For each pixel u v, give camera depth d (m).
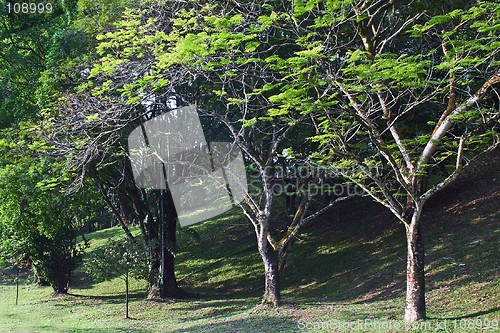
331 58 9.43
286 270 20.41
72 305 19.36
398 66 7.59
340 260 19.47
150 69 11.73
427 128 13.14
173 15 12.05
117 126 12.52
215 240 26.55
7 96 16.44
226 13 10.95
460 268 14.02
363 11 9.35
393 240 19.22
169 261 19.64
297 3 8.61
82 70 13.88
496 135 9.75
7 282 28.34
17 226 19.77
